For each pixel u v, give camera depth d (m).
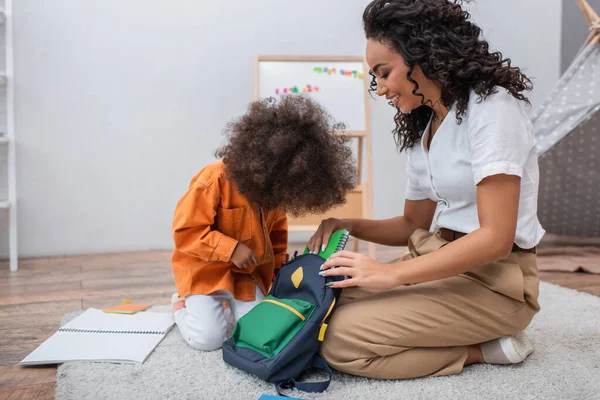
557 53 3.24
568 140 2.40
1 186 2.60
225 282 1.28
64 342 1.28
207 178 1.25
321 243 1.22
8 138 2.36
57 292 1.89
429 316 1.04
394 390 1.02
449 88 1.02
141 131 2.79
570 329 1.40
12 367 1.16
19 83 2.62
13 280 2.10
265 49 2.90
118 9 2.72
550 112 2.34
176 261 1.35
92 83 2.71
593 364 1.15
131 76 2.76
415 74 1.04
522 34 3.17
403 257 1.26
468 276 1.09
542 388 1.03
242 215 1.28
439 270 0.99
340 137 1.19
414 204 1.32
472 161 1.01
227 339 1.23
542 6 3.19
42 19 2.63
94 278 2.13
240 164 1.11
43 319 1.54
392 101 1.12
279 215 1.38
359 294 1.17
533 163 1.08
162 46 2.79
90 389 1.02
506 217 0.98
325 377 1.10
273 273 1.39
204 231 1.24
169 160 2.83
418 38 0.99
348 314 1.07
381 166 3.07
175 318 1.37
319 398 0.98
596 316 1.51
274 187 1.09
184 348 1.27
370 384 1.05
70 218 2.72
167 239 2.85
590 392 1.01
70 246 2.73
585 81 2.28
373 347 1.04
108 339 1.30
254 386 1.04
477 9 3.06
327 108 2.49
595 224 2.70
